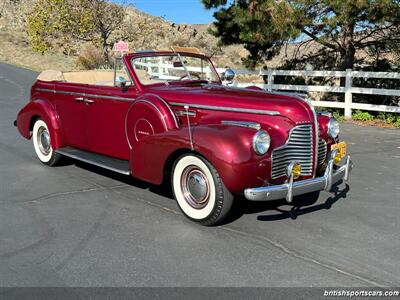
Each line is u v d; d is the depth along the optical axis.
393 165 7.49
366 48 14.87
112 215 5.25
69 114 6.92
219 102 5.31
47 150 7.43
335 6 10.75
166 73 6.40
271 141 4.76
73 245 4.44
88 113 6.57
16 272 3.91
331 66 15.86
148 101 5.57
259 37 12.17
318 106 13.52
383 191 6.13
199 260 4.14
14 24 46.38
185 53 6.67
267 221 5.07
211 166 4.68
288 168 4.72
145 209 5.44
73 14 22.73
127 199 5.80
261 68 16.34
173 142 4.90
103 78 7.96
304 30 13.00
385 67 14.32
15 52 34.72
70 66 30.19
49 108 7.18
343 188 6.25
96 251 4.32
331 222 5.04
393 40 13.91
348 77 12.57
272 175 4.75
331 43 14.61
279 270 3.95
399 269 3.97
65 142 7.12
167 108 5.45
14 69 27.16
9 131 10.29
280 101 5.08
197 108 5.44
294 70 15.15
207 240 4.57
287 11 11.77
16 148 8.68
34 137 7.62
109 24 23.70
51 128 7.10
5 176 6.82
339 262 4.10
